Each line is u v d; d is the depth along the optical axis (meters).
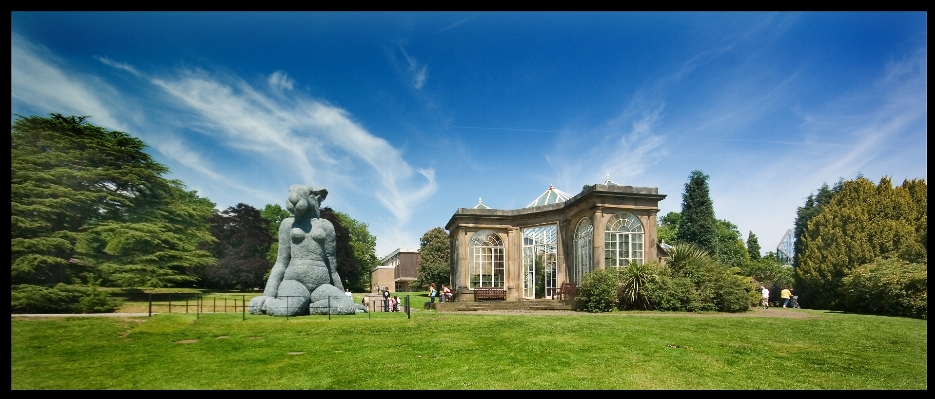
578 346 10.57
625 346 10.62
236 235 41.88
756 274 33.84
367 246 65.00
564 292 23.31
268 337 11.22
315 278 15.45
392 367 8.70
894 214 24.75
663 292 18.58
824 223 26.77
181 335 11.18
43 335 10.78
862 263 24.30
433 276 50.03
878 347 10.78
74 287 16.38
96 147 25.84
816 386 7.77
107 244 25.03
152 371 8.34
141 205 28.27
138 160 28.39
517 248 28.31
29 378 7.86
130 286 25.44
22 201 21.42
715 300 18.83
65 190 22.59
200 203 41.44
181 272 30.33
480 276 27.97
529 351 10.07
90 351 9.69
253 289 42.75
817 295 26.17
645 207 21.59
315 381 7.78
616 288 19.02
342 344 10.61
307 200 15.70
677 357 9.63
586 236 23.27
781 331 12.74
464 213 28.12
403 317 14.79
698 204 45.28
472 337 11.55
